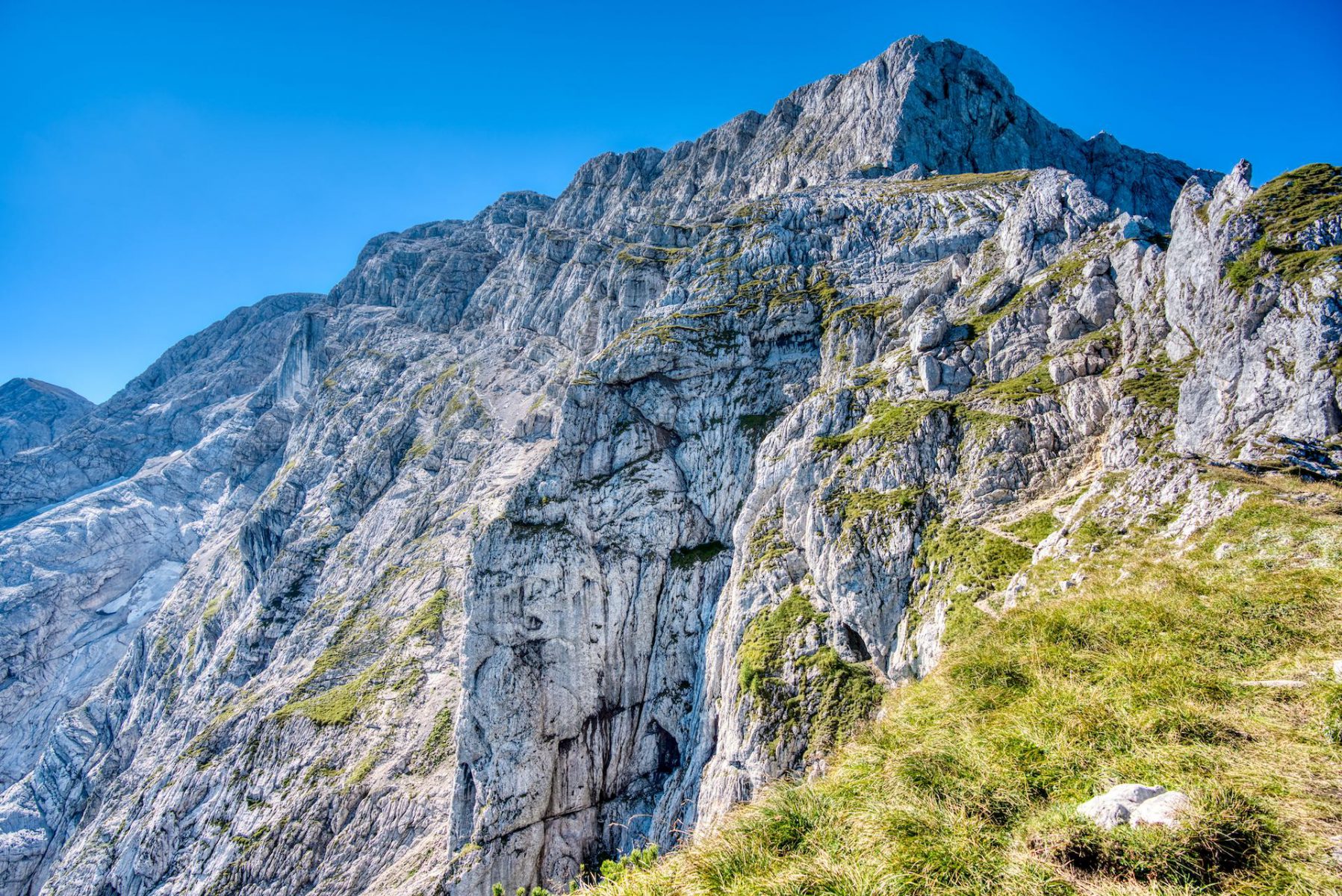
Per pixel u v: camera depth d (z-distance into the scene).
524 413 130.25
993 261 64.25
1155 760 11.50
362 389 171.00
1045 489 42.44
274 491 154.75
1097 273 51.06
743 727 47.75
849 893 10.03
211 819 85.06
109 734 147.50
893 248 87.88
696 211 161.12
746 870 11.40
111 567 197.62
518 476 112.12
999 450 45.44
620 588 71.44
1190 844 9.22
